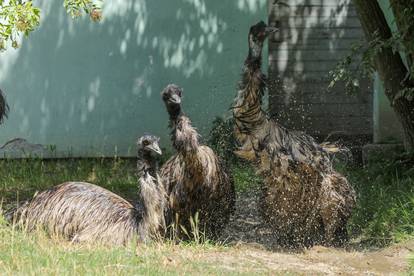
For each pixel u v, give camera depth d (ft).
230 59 100.48
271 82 105.91
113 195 60.80
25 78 99.04
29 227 60.23
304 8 106.01
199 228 61.16
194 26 100.22
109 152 99.71
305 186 62.34
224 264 53.72
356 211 70.33
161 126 100.01
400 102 80.59
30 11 61.93
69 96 99.55
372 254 60.59
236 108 62.34
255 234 67.72
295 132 63.16
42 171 91.76
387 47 75.61
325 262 58.49
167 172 60.54
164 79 100.17
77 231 58.85
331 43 106.01
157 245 57.26
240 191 78.28
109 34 99.50
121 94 99.91
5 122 98.84
